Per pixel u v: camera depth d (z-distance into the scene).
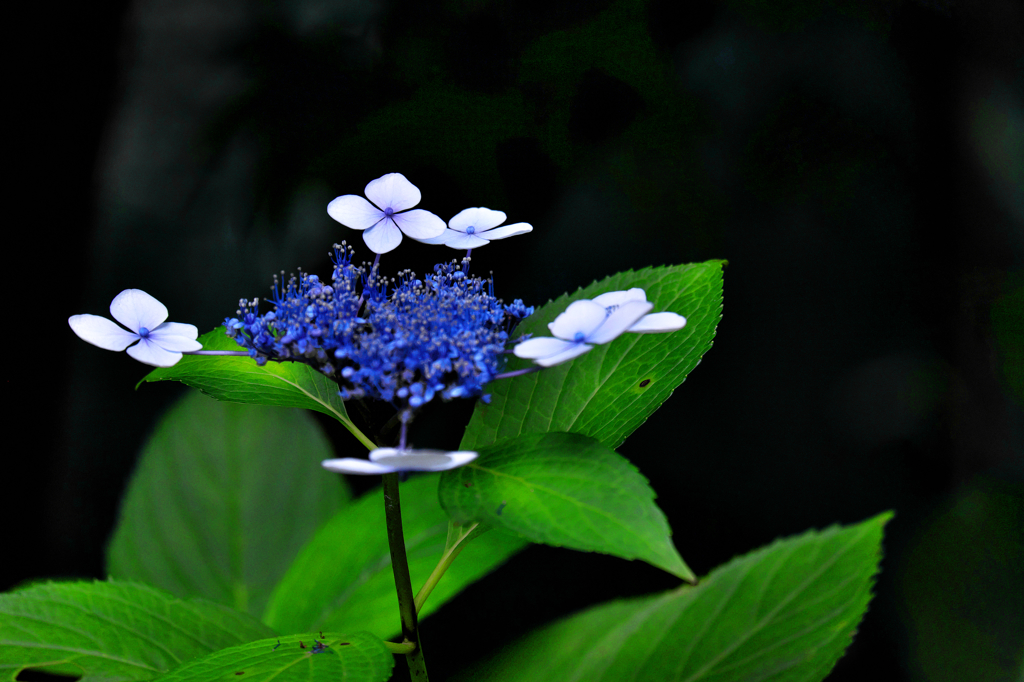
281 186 1.09
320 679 0.87
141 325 0.88
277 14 1.09
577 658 0.96
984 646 1.03
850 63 1.09
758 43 1.09
